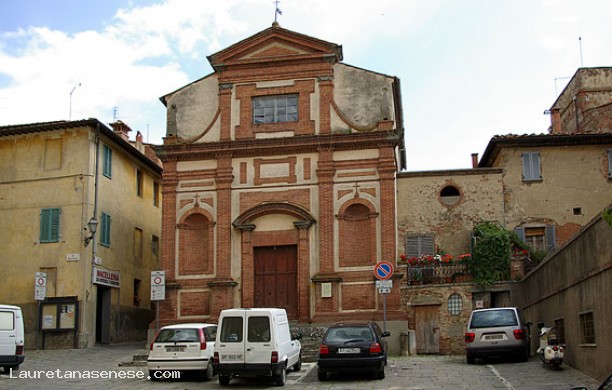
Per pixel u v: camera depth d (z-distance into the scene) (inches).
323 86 1246.3
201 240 1240.8
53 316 1239.5
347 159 1210.6
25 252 1283.2
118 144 1408.7
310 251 1191.6
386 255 1162.6
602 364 660.1
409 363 914.1
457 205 1293.1
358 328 777.6
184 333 796.6
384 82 1234.6
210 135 1263.5
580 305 741.9
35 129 1309.1
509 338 870.4
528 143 1311.5
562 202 1299.2
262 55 1272.1
